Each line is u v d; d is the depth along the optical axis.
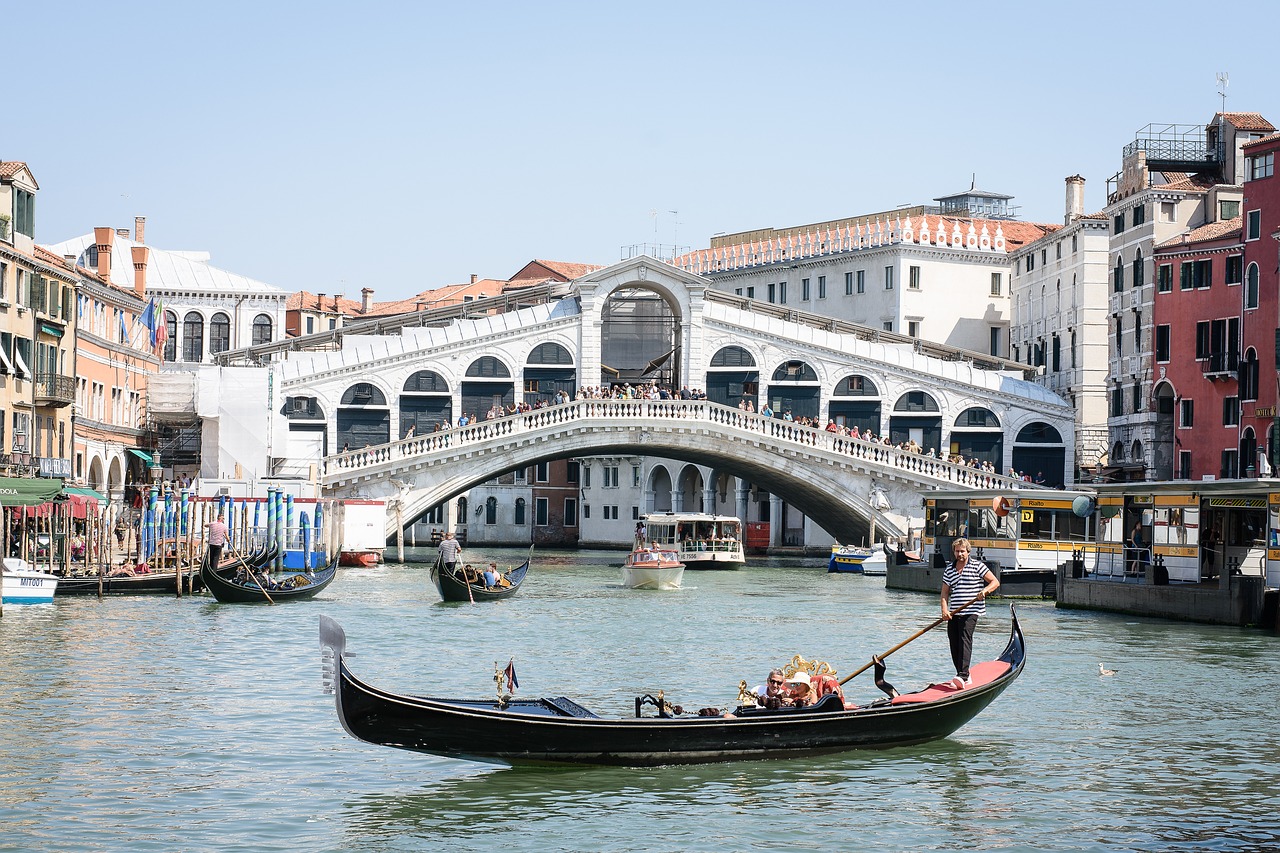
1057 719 22.67
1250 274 52.72
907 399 65.00
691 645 32.03
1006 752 20.20
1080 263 66.06
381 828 16.36
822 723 19.27
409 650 30.39
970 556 20.44
